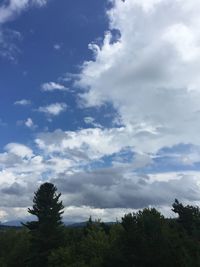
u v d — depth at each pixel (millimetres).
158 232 49406
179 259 44969
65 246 71062
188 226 64375
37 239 72688
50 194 76688
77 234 77812
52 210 75438
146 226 51469
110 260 48875
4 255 89062
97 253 60688
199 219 63969
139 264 46656
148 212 55375
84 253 62594
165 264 45312
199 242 51281
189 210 65438
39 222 76062
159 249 46062
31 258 72188
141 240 47406
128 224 50094
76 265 58125
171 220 63125
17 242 91125
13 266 83375
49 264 65562
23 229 99812
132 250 47531
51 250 68250
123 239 49469
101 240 64000
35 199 76938
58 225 75750
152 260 45625
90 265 56375
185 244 48750
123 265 47750
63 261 62750
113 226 67562
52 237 72188
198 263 43250
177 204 66500
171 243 47750
